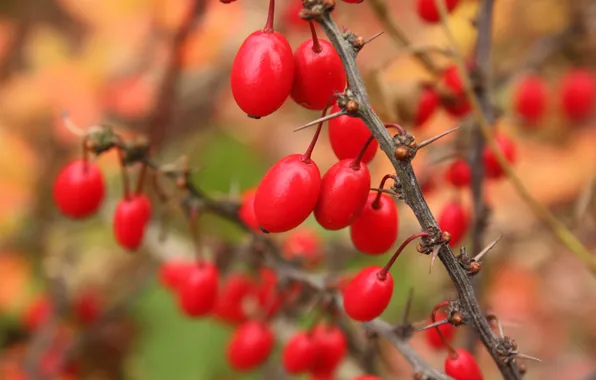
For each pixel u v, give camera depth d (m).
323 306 0.23
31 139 0.35
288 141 0.45
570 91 0.34
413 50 0.23
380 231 0.19
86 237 0.36
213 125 0.40
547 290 0.41
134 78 0.33
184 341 0.32
